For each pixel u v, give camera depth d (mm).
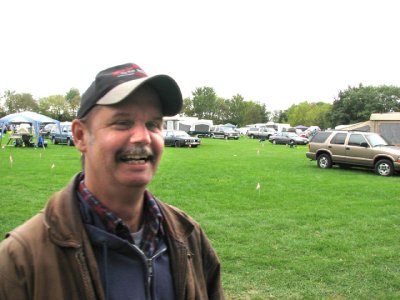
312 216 8492
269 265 5660
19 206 8836
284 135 40625
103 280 1419
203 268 1854
